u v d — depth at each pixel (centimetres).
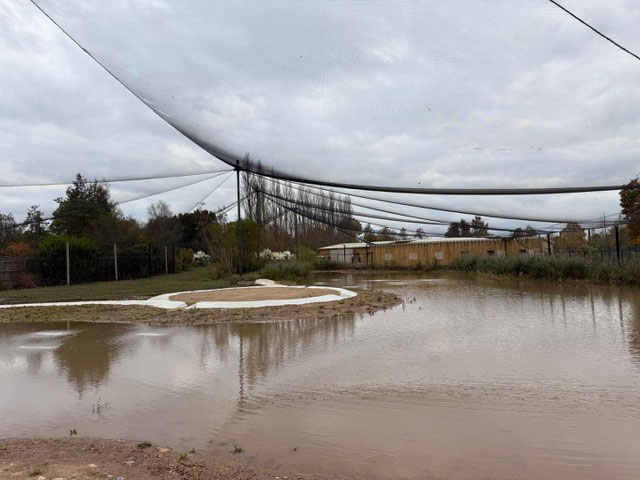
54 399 493
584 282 1727
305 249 3484
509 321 901
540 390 474
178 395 493
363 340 755
